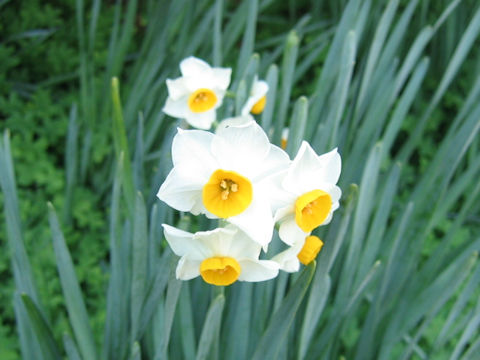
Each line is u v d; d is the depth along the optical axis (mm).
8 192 275
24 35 506
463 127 336
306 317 276
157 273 262
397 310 328
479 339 292
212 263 209
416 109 489
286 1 573
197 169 205
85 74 431
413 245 337
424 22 453
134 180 328
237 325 288
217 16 362
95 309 377
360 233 306
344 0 465
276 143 312
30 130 453
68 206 409
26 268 281
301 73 454
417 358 350
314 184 212
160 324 288
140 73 432
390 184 318
